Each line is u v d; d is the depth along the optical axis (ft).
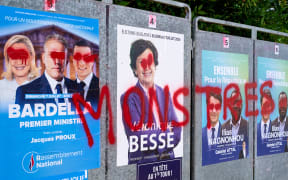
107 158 9.93
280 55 15.52
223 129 13.20
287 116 15.87
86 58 9.43
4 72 8.01
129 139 10.42
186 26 11.94
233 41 13.56
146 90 10.82
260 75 14.65
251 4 17.49
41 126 8.60
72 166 9.20
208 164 12.68
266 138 14.89
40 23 8.57
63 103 8.98
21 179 8.31
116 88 10.11
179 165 11.73
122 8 10.23
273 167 15.21
